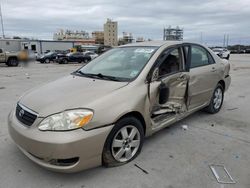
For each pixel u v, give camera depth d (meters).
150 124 3.47
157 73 3.55
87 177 2.92
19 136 2.80
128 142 3.17
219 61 5.20
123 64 3.77
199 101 4.62
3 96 7.14
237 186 2.78
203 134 4.22
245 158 3.41
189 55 4.27
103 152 2.91
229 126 4.64
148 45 4.05
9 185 2.77
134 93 3.18
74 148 2.60
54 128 2.63
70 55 26.97
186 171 3.06
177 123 4.74
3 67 20.05
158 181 2.86
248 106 6.08
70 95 3.00
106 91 3.06
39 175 2.96
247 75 12.63
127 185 2.79
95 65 4.11
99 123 2.76
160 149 3.63
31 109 2.88
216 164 3.24
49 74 13.93
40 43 44.59
